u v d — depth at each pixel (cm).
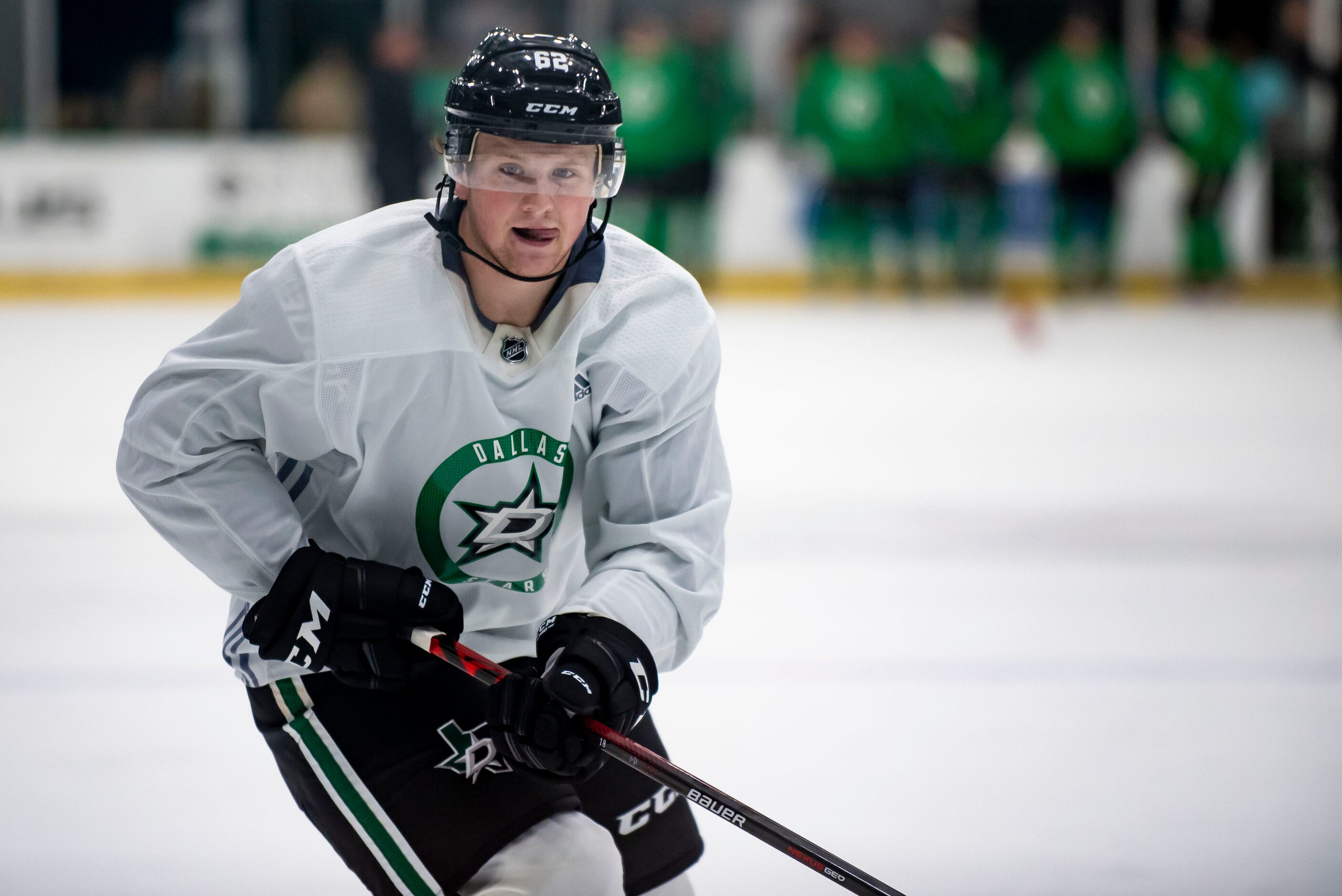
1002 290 4756
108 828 1030
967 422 2769
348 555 730
